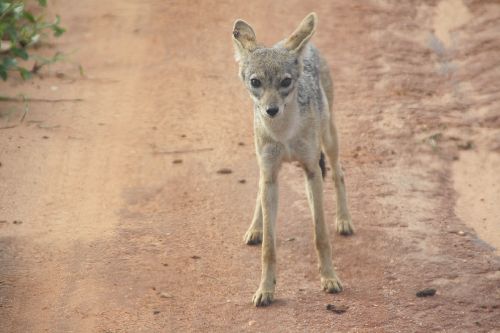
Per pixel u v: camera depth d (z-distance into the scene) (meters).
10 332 9.58
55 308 10.05
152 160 14.33
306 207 12.73
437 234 11.95
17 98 16.30
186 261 11.21
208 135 15.30
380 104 16.45
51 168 13.91
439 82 17.45
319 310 9.98
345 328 9.58
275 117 9.99
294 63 10.35
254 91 10.37
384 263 11.15
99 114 16.03
